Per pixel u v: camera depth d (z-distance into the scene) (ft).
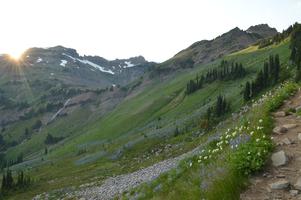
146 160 338.54
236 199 35.42
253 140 47.21
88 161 529.45
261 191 35.86
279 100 63.82
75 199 204.64
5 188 429.38
